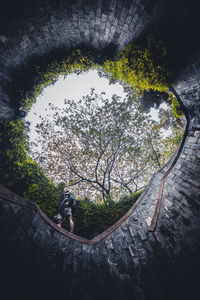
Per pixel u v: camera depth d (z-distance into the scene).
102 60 6.45
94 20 5.14
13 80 4.78
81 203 6.32
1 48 3.88
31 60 5.09
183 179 4.98
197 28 3.64
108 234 4.94
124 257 4.02
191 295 2.62
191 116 5.55
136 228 4.85
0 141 4.08
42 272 2.44
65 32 5.22
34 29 4.32
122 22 4.91
